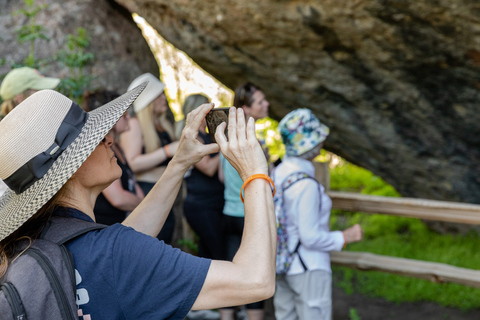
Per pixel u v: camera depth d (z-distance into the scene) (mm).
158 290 995
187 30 4656
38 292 953
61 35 4785
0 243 1058
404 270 3131
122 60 5027
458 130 4402
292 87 4727
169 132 3416
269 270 1014
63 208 1106
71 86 4184
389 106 4508
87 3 5031
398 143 4828
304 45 4148
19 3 4910
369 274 4676
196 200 3348
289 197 2541
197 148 1363
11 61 4344
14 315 925
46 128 1033
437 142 4633
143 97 3158
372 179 8219
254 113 3303
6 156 1021
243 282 991
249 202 1098
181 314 1000
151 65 5516
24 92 2652
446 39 3555
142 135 3113
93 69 4809
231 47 4523
